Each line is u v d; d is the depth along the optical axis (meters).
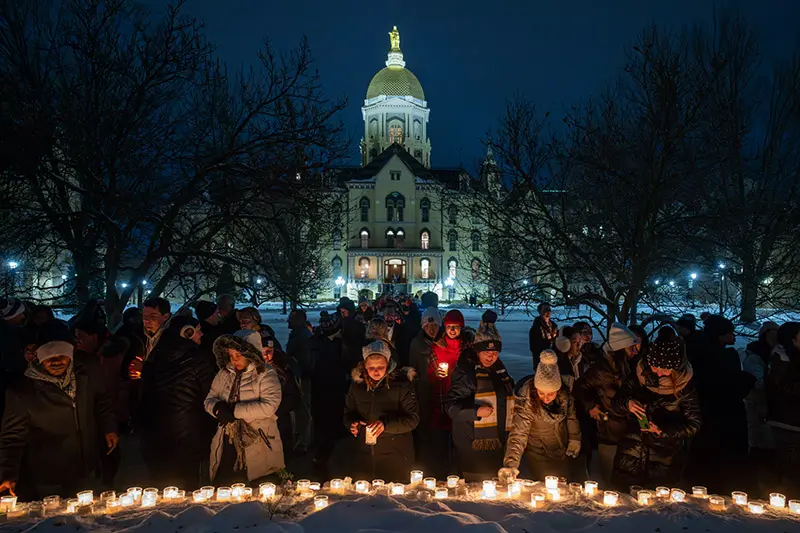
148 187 12.98
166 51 12.34
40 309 7.68
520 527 3.73
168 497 4.34
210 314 7.18
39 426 4.70
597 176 12.52
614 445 5.55
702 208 13.26
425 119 104.50
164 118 13.27
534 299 13.38
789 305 13.20
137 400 6.12
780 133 23.48
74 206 15.54
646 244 11.98
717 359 6.11
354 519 3.84
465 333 6.96
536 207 13.55
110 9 12.20
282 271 14.49
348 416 5.32
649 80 12.19
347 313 10.15
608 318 12.74
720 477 6.05
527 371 15.87
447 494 4.45
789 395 5.36
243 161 13.67
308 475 7.28
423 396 7.14
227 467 5.19
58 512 4.09
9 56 11.65
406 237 80.00
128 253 14.34
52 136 11.45
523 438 5.11
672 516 3.92
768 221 13.12
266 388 4.99
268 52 13.08
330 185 15.09
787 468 5.41
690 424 4.82
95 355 5.33
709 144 12.70
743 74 18.23
